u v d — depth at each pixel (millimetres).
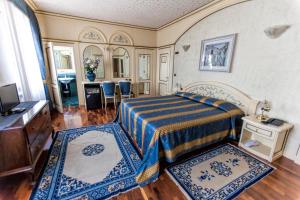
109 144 2426
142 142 2043
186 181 1654
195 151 2238
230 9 2719
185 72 4074
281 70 2088
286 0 1964
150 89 5625
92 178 1688
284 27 1970
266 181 1664
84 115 3846
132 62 5094
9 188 1543
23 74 2611
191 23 3609
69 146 2352
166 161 1816
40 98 3305
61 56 5262
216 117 2182
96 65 4469
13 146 1459
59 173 1764
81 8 3445
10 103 1844
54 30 3904
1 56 2148
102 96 4672
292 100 2002
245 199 1435
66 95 5637
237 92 2680
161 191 1525
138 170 1745
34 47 3133
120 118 3232
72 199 1417
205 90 3402
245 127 2262
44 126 2154
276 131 1872
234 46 2703
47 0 3033
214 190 1536
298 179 1697
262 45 2287
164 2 3035
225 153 2191
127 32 4770
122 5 3225
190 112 2322
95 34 4395
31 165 1569
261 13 2262
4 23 2211
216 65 3088
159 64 5281
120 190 1524
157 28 5074
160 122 1911
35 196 1447
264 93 2320
